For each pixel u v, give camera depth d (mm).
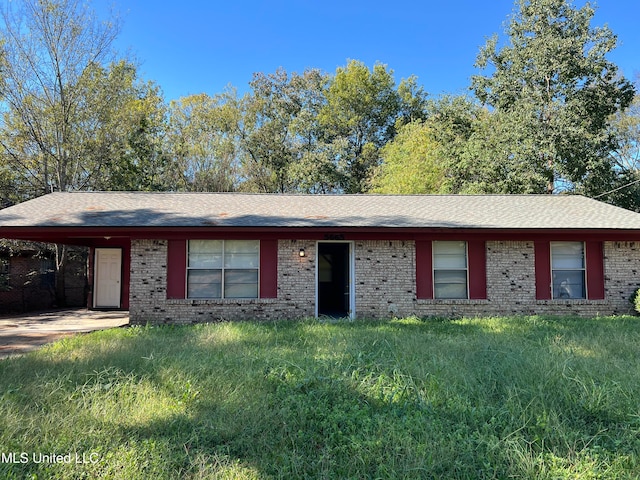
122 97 20594
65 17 18047
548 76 21984
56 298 18266
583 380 4770
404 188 26688
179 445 3471
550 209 12984
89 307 15320
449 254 11781
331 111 38312
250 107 36531
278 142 35656
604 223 11367
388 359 5883
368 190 32125
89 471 3092
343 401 4465
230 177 32469
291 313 11234
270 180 35062
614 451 3490
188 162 30500
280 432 3730
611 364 5566
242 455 3406
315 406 4332
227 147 32531
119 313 14602
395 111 39469
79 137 19422
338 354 6258
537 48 22250
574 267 11812
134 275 10992
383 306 11383
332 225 10797
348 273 12000
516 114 21750
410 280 11484
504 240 11617
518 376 4965
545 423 3818
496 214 12328
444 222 11328
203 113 33594
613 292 11602
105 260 15469
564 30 22406
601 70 21469
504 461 3301
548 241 11742
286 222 11023
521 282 11609
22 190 19109
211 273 11312
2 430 3592
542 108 21828
